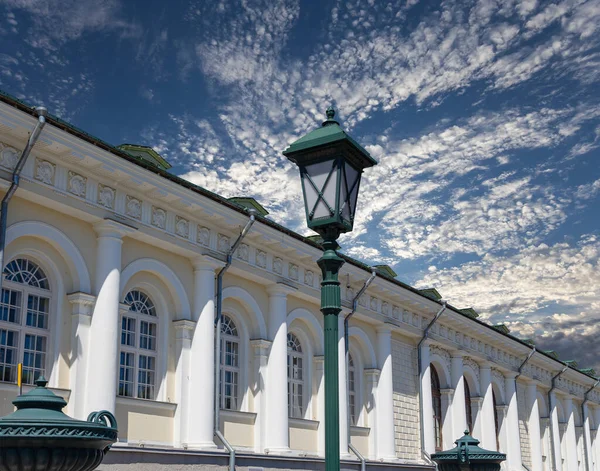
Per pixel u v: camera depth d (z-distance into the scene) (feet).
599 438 161.07
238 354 70.74
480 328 108.47
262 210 76.02
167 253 62.54
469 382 113.19
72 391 52.60
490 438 111.24
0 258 47.91
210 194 62.18
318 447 77.41
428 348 98.48
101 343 53.83
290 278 75.00
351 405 86.74
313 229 29.76
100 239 55.77
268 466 67.21
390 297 90.38
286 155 30.35
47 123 49.11
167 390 61.16
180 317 62.90
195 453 59.26
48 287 53.83
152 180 57.52
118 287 55.67
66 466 30.76
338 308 29.12
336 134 29.07
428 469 92.73
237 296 69.77
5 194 48.88
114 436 32.68
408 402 93.50
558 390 141.90
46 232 52.60
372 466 81.92
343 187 29.55
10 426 29.76
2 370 49.73
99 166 54.03
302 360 79.77
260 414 70.08
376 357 89.04
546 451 135.74
